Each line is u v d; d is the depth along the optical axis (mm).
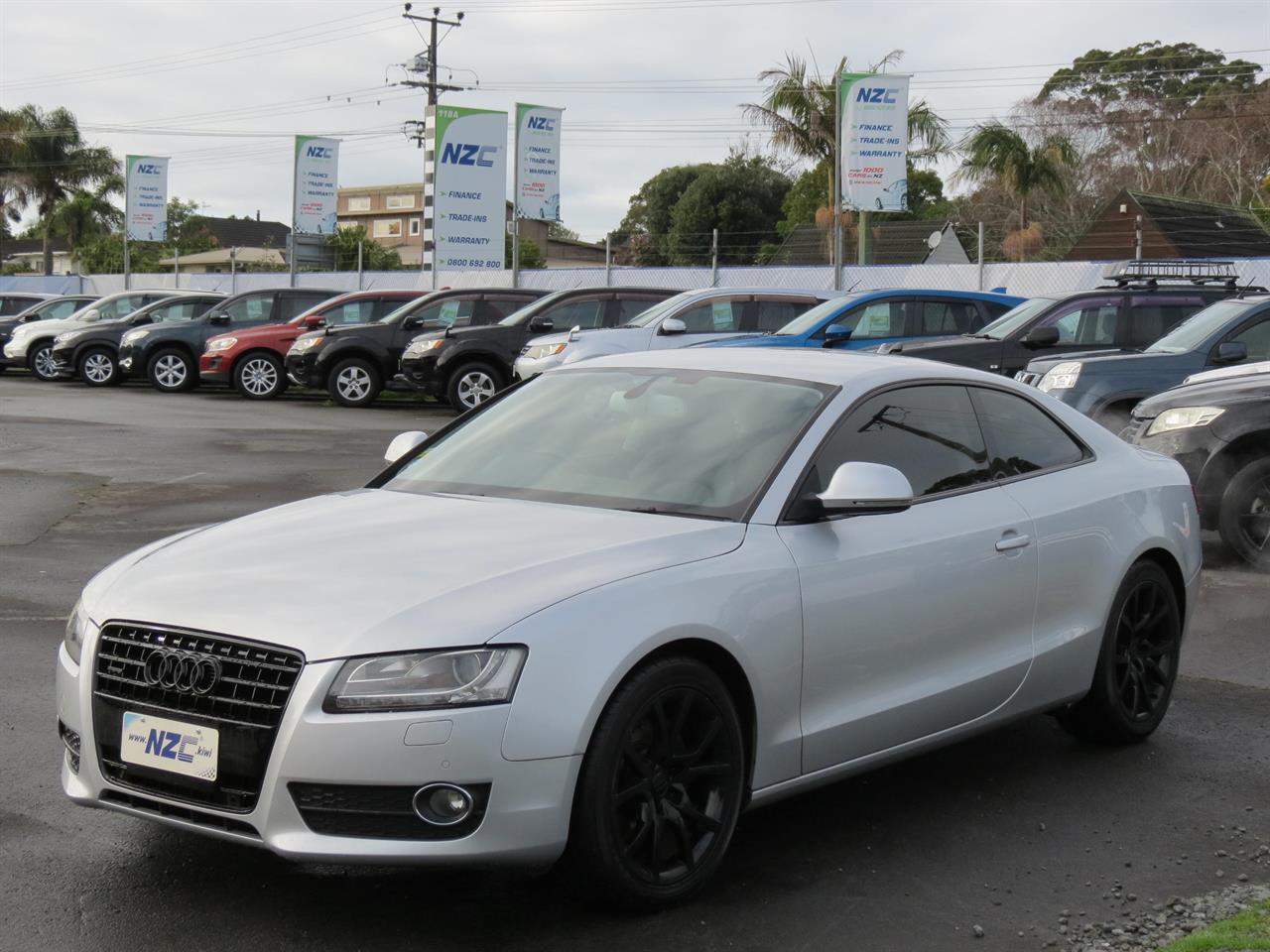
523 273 30875
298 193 34656
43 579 8453
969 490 4934
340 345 22047
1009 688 4949
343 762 3461
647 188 70375
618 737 3680
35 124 69188
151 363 25031
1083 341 14320
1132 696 5570
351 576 3842
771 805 4859
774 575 4125
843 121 23000
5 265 81938
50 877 4070
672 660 3822
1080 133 61188
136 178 40719
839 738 4340
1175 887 4188
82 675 3889
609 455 4703
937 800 4945
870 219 42500
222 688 3643
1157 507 5660
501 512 4379
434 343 20344
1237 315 11891
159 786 3746
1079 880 4230
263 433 17312
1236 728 5883
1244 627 7652
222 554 4145
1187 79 62719
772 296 18031
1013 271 25016
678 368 5172
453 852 3482
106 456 14688
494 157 29797
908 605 4523
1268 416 8953
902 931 3822
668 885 3859
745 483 4391
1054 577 5117
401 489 4852
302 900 3926
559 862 3734
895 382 4934
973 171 40969
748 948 3689
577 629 3635
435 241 29547
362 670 3498
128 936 3686
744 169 64688
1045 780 5184
